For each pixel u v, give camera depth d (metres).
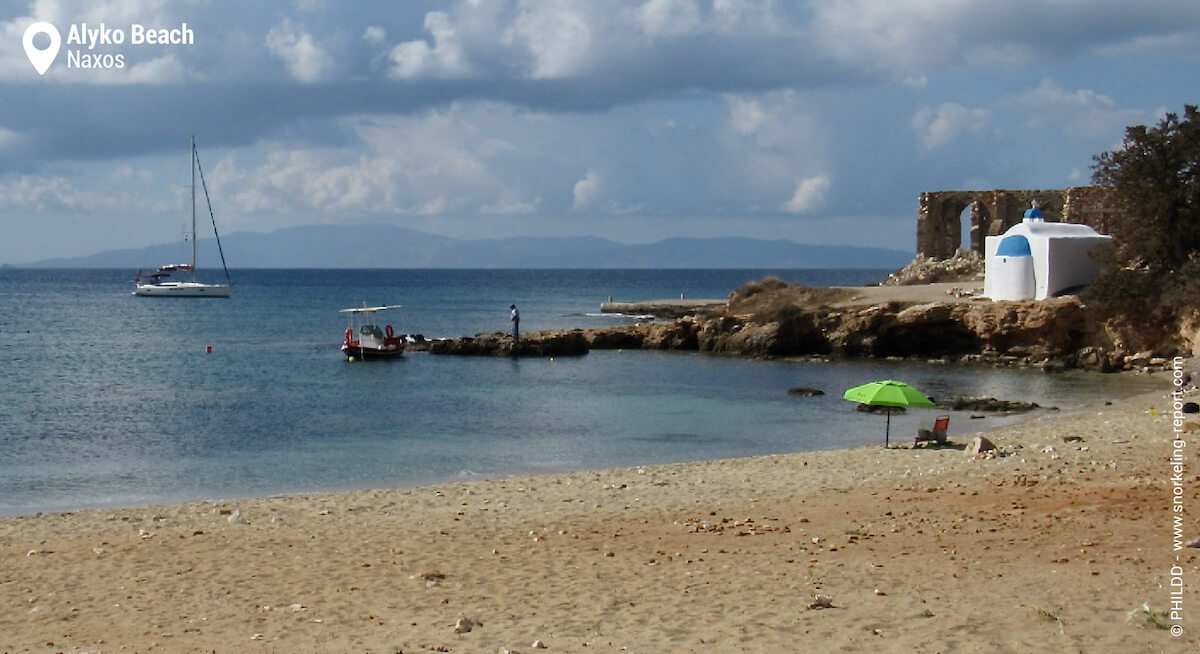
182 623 13.70
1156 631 11.60
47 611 14.45
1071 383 53.03
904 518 19.27
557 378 57.09
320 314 123.00
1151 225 62.34
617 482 25.17
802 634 12.12
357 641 12.55
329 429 38.78
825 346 69.44
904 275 101.25
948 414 41.84
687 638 12.19
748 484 24.20
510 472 29.88
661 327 75.19
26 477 29.34
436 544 18.47
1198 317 57.38
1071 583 13.92
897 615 12.74
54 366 63.69
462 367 63.03
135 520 21.42
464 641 12.38
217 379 56.50
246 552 18.06
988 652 11.09
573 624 13.00
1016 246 68.69
